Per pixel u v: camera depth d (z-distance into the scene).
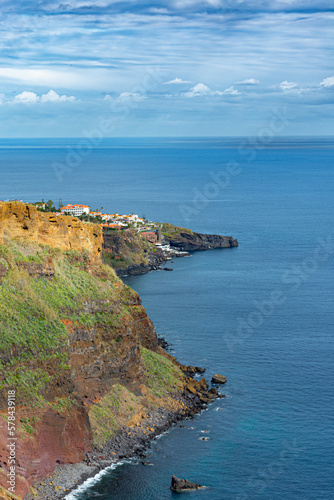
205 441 100.94
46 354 89.12
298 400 117.75
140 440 100.25
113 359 108.25
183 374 126.12
